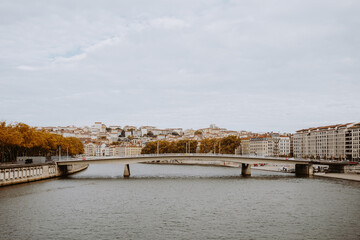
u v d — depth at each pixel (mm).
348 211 80250
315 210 81250
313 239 58750
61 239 57656
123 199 94375
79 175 170625
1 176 108875
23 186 114438
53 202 87812
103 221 69500
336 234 61562
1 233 60250
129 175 166875
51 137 186875
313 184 131375
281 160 171250
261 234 61281
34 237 58406
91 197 96750
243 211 79812
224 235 60594
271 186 124500
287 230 63875
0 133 133250
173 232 62250
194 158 165000
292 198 97625
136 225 66750
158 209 81438
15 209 78500
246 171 174625
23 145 149625
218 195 102750
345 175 166375
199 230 63594
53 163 150750
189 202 90688
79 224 66938
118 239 58062
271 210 81062
